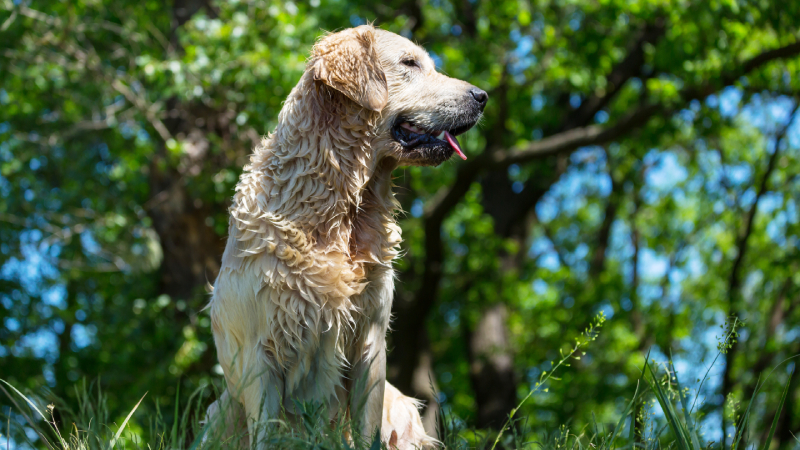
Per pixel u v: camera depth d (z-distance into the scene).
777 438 11.21
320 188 3.47
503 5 10.37
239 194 3.55
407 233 12.21
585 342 3.45
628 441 3.32
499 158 10.35
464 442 3.42
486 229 13.46
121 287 12.16
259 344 3.40
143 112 9.40
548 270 16.78
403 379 11.69
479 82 10.44
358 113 3.57
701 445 3.10
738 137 15.70
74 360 13.54
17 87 10.83
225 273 3.49
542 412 16.06
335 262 3.44
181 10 9.77
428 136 3.85
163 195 9.51
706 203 17.52
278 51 8.43
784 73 10.94
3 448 3.73
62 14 10.18
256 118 8.74
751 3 8.67
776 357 13.20
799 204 14.32
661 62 9.86
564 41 10.42
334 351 3.46
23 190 12.02
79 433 3.25
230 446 2.89
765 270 14.87
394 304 11.89
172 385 9.27
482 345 13.76
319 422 2.96
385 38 3.93
